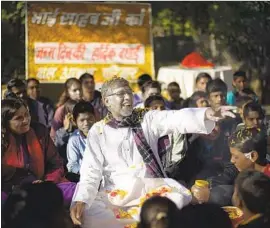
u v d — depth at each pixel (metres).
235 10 12.14
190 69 11.23
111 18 10.84
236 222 4.05
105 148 4.56
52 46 10.64
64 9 10.66
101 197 4.50
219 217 3.30
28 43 10.55
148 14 10.97
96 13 10.79
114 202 4.41
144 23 10.97
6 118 4.92
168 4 12.33
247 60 12.72
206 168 5.88
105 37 10.84
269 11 11.91
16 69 11.69
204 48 13.79
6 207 3.32
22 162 4.97
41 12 10.59
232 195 4.49
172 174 5.13
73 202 4.36
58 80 10.64
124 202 4.40
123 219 4.35
